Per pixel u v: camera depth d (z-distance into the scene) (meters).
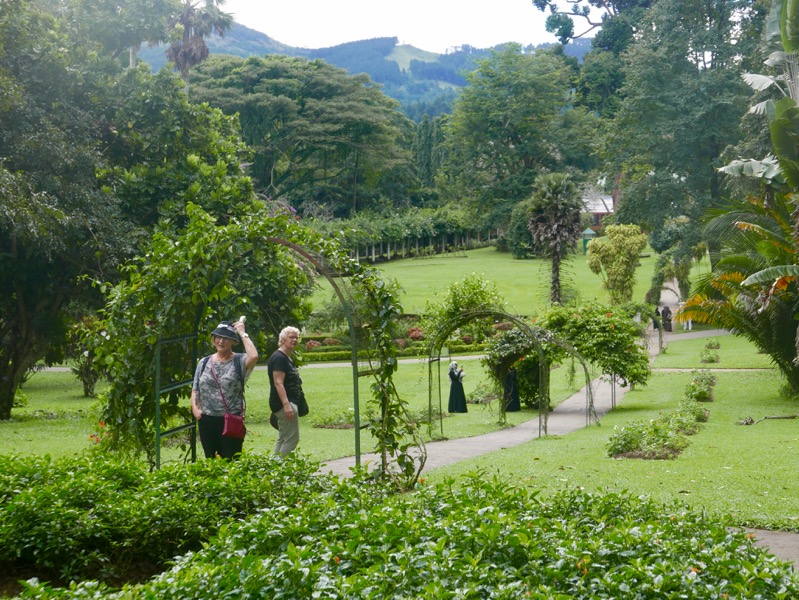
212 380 8.95
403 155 85.81
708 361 33.53
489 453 13.74
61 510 5.97
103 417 10.21
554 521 5.72
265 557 4.91
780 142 19.58
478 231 89.56
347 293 9.58
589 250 46.88
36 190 20.55
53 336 23.56
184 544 6.34
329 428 19.09
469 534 5.09
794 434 14.78
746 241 22.73
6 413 22.56
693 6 49.38
